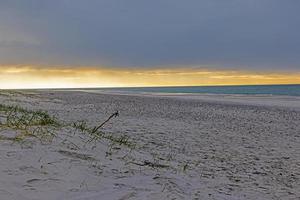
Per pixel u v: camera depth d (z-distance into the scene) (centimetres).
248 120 2025
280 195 579
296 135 1428
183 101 3984
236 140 1219
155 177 570
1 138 596
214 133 1380
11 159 500
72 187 453
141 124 1530
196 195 505
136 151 791
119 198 439
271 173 744
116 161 634
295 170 788
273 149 1062
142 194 466
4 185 411
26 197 393
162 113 2283
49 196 409
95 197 431
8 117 806
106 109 2409
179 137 1202
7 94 3092
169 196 476
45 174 476
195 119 1959
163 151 893
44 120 846
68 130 795
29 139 627
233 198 520
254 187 616
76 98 3831
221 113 2469
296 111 2791
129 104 3142
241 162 840
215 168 748
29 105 2200
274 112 2662
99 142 762
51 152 577
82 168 536
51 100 3072
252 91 12681
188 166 733
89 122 1472
